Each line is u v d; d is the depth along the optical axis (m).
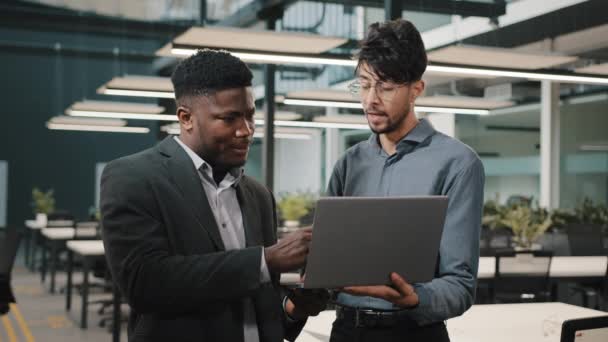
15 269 10.91
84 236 7.34
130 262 1.28
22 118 18.12
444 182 1.71
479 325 2.54
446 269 1.64
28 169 18.16
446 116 10.33
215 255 1.30
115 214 1.31
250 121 1.38
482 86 8.32
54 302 7.62
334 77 10.62
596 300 5.54
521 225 5.68
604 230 6.92
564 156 8.76
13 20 11.09
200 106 1.34
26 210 18.17
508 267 4.71
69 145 18.52
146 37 11.97
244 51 4.80
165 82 6.95
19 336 5.86
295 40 4.50
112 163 1.37
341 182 1.95
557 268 4.89
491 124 9.64
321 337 2.24
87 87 18.67
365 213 1.37
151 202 1.32
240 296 1.29
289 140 13.77
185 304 1.29
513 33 7.37
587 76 5.48
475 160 1.69
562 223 7.16
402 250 1.44
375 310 1.71
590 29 6.50
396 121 1.69
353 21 8.87
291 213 8.39
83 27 11.48
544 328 2.43
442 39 8.73
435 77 8.41
